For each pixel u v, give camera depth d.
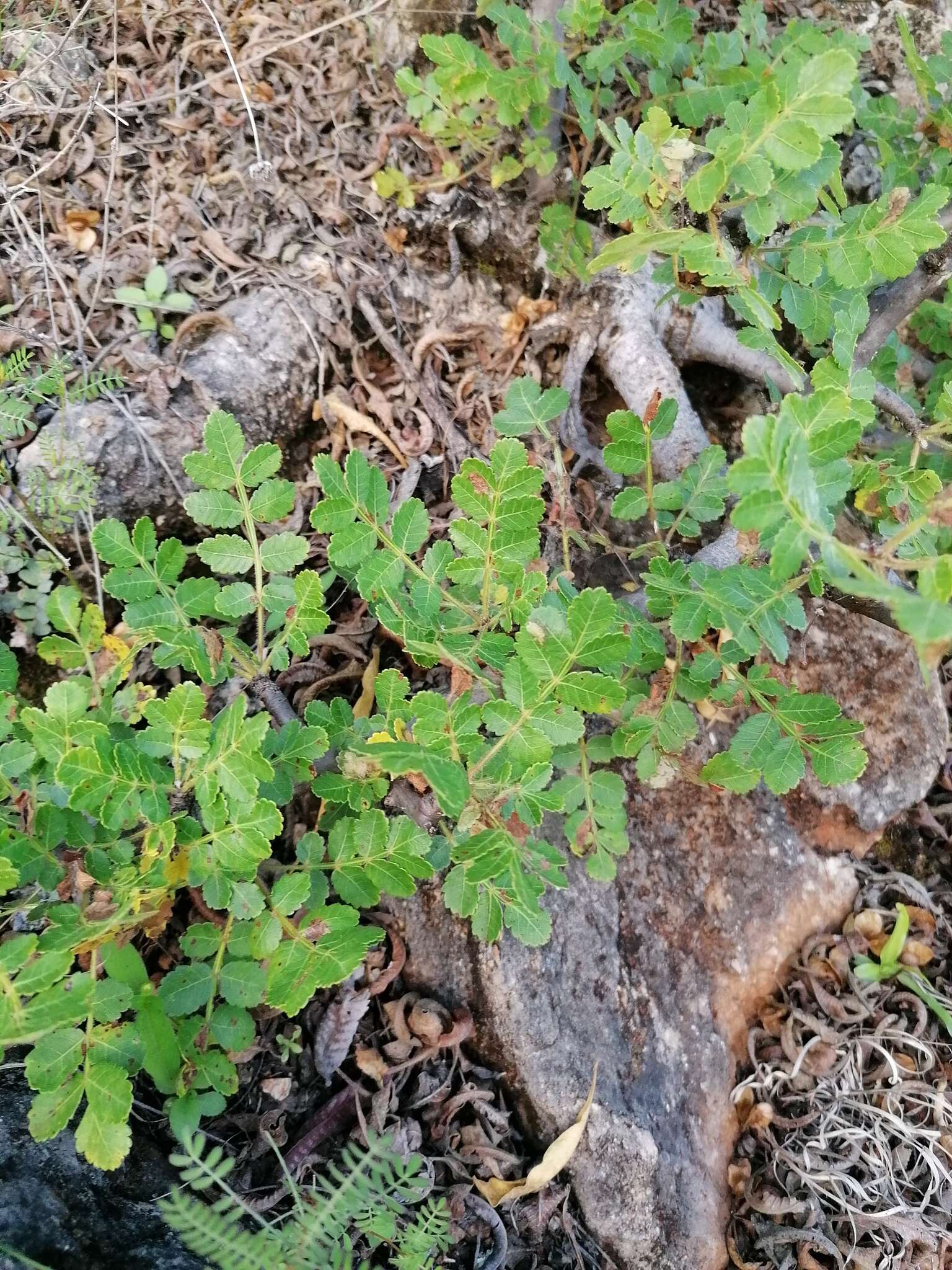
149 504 2.17
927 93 2.33
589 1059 2.06
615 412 1.87
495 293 2.68
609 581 2.49
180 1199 1.41
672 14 2.38
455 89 2.05
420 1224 1.61
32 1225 1.48
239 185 2.51
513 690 1.38
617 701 1.36
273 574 1.75
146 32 2.61
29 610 2.04
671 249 1.66
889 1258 2.08
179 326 2.32
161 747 1.39
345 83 2.68
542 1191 1.98
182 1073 1.54
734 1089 2.24
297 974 1.36
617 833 1.94
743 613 1.68
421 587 1.66
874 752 2.47
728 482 1.03
